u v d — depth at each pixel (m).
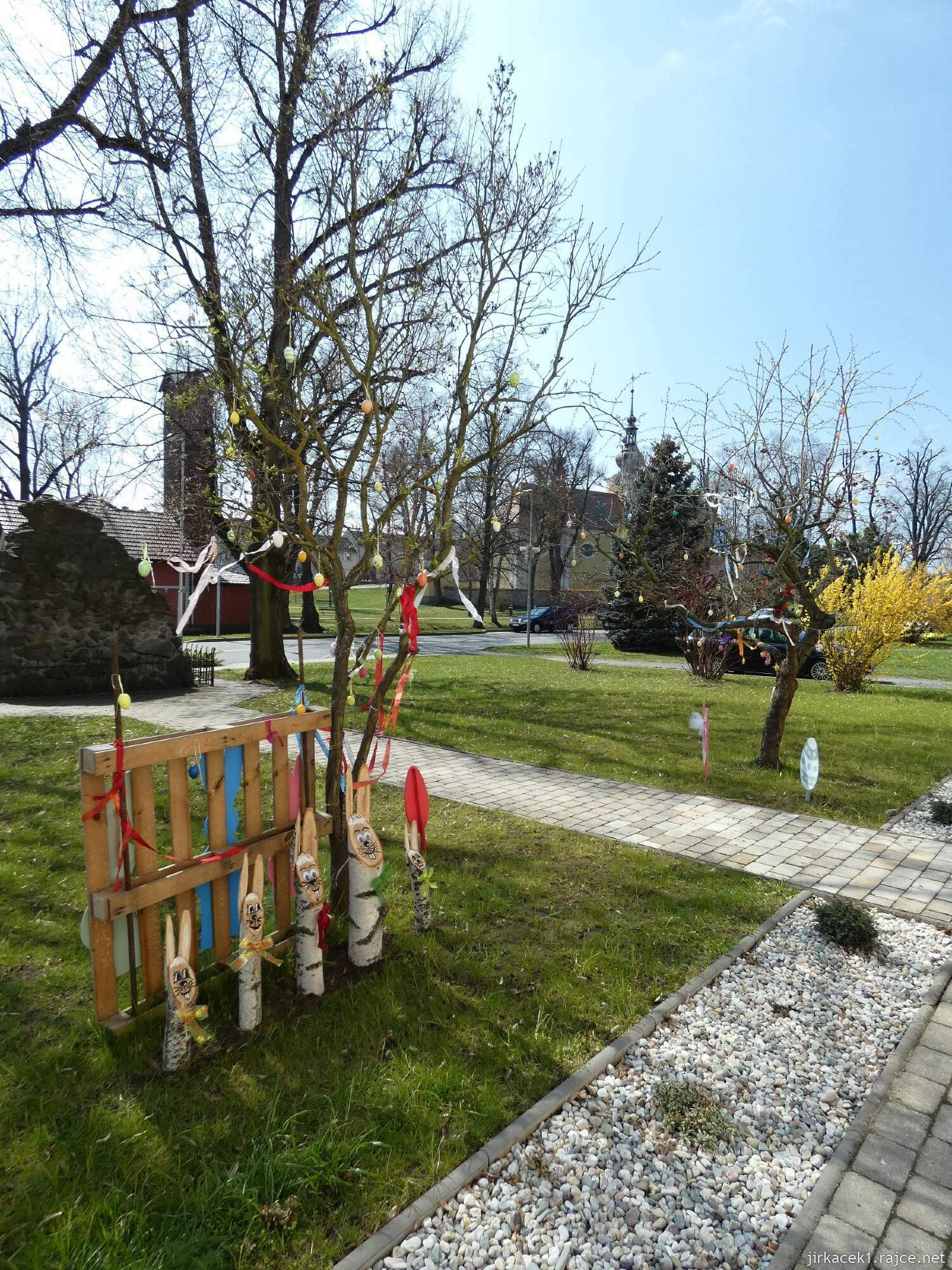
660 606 8.20
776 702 8.19
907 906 4.77
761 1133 2.75
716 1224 2.34
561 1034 3.25
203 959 3.54
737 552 7.96
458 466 4.10
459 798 6.97
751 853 5.68
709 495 7.66
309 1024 3.20
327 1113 2.67
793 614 8.54
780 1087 3.01
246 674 15.45
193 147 9.55
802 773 6.94
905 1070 3.12
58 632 12.71
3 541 14.89
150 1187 2.35
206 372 6.69
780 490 7.10
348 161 4.36
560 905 4.57
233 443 4.06
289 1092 2.79
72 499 21.11
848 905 4.40
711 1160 2.60
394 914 4.32
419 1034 3.18
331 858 4.08
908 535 32.06
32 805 6.11
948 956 4.13
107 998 3.02
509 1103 2.80
